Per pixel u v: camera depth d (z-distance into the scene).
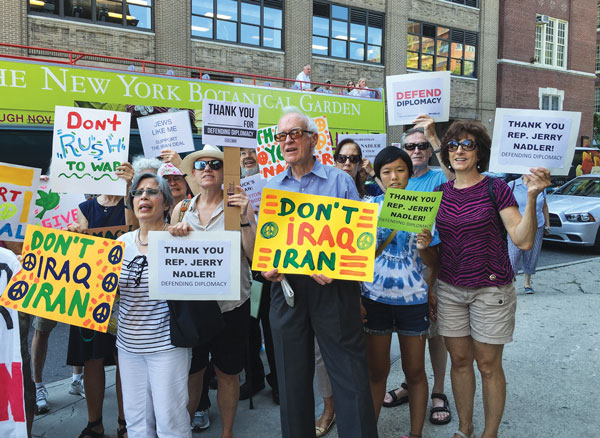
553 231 10.08
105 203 3.69
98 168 3.52
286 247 2.63
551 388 3.87
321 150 5.20
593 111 28.45
